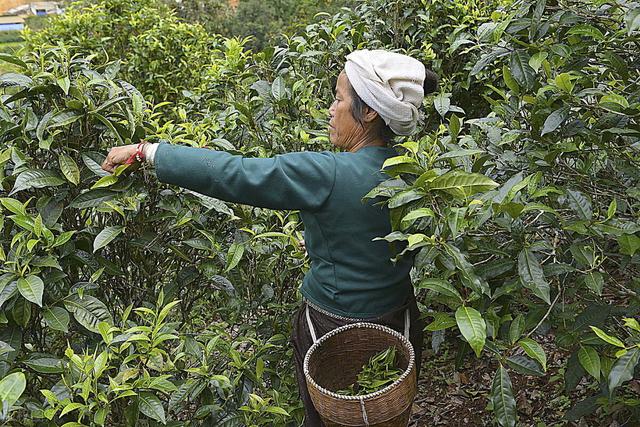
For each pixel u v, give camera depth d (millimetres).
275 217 2645
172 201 2102
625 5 1992
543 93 1967
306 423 2227
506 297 1929
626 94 2082
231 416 2133
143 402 1754
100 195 1983
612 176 2152
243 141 2873
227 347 2225
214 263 2289
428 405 3348
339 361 2021
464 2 4172
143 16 6172
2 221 1890
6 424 1814
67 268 2057
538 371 1687
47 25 6449
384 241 1977
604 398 2283
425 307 2512
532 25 2025
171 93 6035
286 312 2473
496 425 3035
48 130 1970
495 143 2158
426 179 1691
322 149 2906
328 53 3547
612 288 2131
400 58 1967
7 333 1871
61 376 1865
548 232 2053
